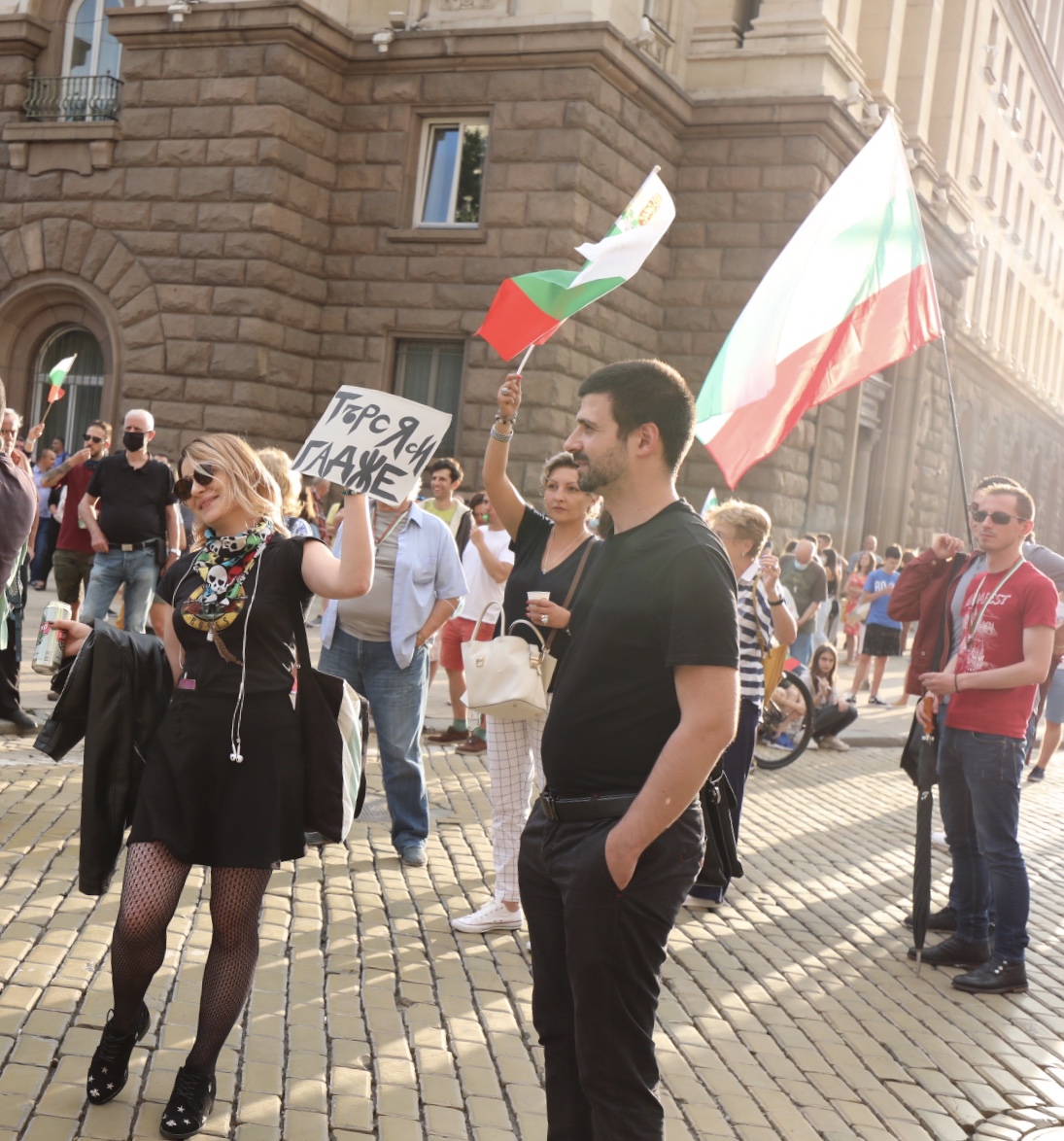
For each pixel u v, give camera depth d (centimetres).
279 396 1945
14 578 837
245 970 370
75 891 550
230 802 363
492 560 954
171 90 1941
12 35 2089
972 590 588
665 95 2016
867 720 1471
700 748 270
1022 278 4609
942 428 3181
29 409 2098
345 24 2005
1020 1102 446
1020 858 575
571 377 1895
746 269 2105
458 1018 464
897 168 557
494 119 1916
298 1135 363
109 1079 365
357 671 659
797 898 695
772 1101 426
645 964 284
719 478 2116
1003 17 3612
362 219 1991
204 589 365
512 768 567
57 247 2011
